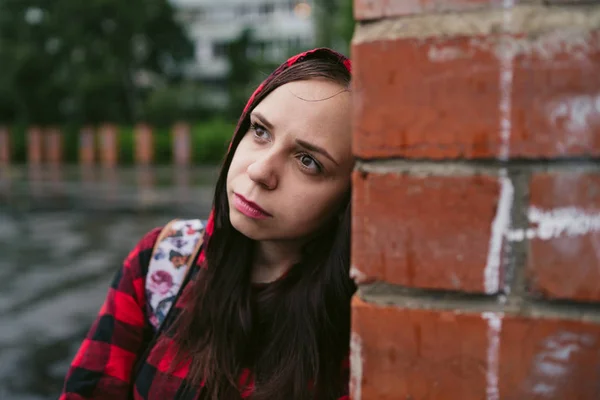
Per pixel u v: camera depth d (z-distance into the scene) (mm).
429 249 594
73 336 3541
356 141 597
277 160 804
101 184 11172
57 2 20812
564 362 576
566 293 562
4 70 19578
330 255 886
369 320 626
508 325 585
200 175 13211
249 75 24969
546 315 577
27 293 4363
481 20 554
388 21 578
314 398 901
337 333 912
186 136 15773
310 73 803
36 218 7887
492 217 573
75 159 16875
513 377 589
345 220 855
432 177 584
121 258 5516
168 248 1019
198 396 926
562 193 555
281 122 796
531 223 565
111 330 1013
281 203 814
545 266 565
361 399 636
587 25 535
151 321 1008
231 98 23750
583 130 542
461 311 599
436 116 572
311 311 895
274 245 934
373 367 629
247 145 852
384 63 581
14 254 5680
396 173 595
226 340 925
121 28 21484
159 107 22406
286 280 929
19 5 20953
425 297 609
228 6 38250
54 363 3180
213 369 907
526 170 562
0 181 11664
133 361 1023
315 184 811
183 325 948
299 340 896
